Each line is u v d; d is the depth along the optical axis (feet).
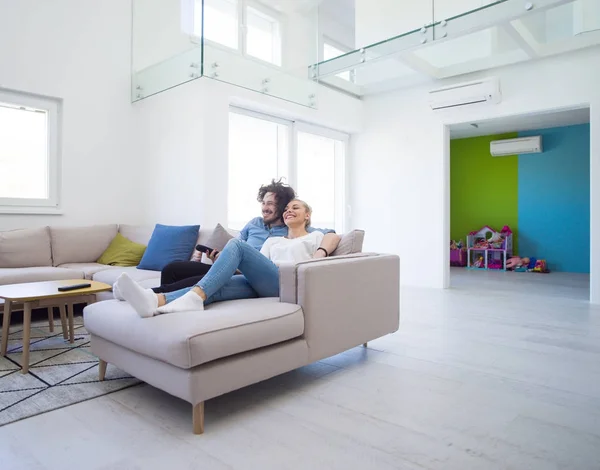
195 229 11.87
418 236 18.25
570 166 23.68
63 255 12.42
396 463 4.47
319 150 19.26
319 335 6.76
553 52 14.58
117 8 14.74
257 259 6.94
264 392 6.42
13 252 11.35
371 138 19.75
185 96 13.48
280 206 9.20
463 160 27.48
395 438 5.01
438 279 17.63
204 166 13.00
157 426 5.28
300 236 8.67
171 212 14.07
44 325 10.53
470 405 5.95
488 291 16.56
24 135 13.04
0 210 12.18
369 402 6.05
